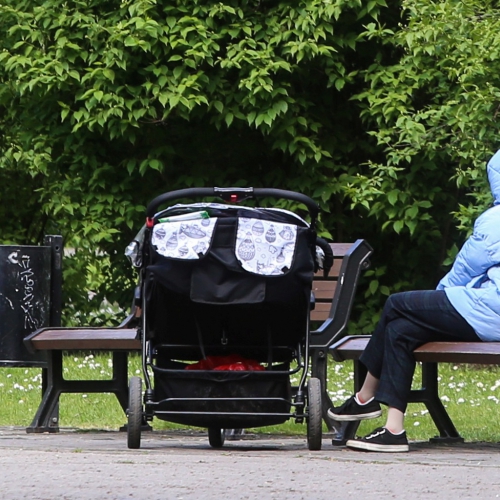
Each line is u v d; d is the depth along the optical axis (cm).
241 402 2238
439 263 5138
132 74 4756
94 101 4594
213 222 2192
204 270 2189
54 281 2995
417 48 4359
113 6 4794
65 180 5031
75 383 2845
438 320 2259
